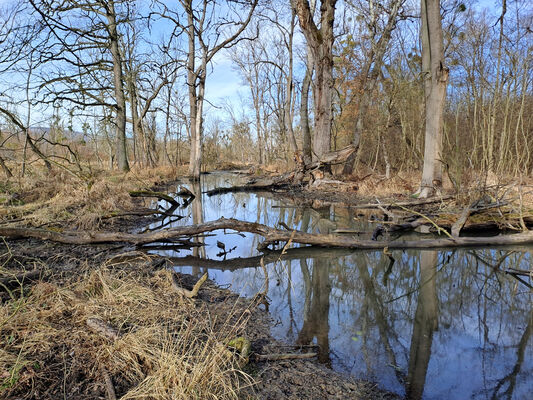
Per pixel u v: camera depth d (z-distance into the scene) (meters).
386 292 5.33
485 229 8.47
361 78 19.27
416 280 5.84
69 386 2.53
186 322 3.67
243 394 2.71
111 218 9.19
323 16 16.80
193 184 21.25
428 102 11.65
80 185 11.51
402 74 17.73
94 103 19.50
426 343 3.80
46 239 6.57
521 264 6.55
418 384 3.04
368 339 3.86
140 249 7.17
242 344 3.28
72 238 6.73
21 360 2.67
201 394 2.47
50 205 9.44
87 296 3.92
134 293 4.04
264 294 4.79
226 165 43.84
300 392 2.85
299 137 38.25
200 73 21.61
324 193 15.81
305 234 7.01
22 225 7.52
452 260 6.83
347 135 25.88
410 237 8.20
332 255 7.07
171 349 2.81
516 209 8.44
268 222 10.27
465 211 8.05
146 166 26.12
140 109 29.58
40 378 2.56
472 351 3.65
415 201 10.76
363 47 18.98
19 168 13.98
